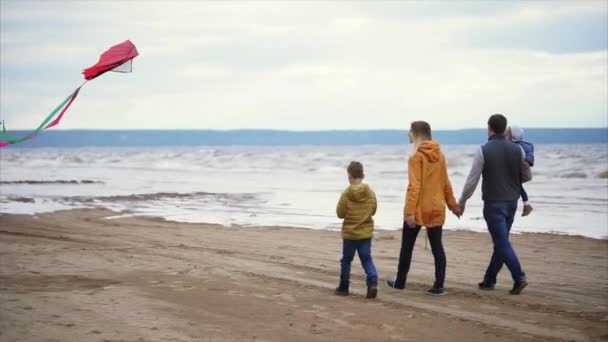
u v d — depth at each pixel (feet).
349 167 23.32
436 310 21.36
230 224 49.21
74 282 24.97
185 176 128.36
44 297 22.04
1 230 42.93
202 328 18.40
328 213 57.31
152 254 32.99
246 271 28.12
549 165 153.48
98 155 343.87
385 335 18.11
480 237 41.75
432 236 23.95
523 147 25.03
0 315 19.43
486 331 18.78
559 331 18.97
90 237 40.19
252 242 38.65
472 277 27.96
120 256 31.78
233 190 86.58
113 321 18.95
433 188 23.58
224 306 21.13
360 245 23.31
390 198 72.13
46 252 32.86
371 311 20.94
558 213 57.11
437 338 17.94
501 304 22.54
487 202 24.43
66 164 210.79
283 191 84.79
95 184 99.45
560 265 31.68
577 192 81.15
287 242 38.75
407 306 21.86
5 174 134.31
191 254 33.17
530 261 32.91
